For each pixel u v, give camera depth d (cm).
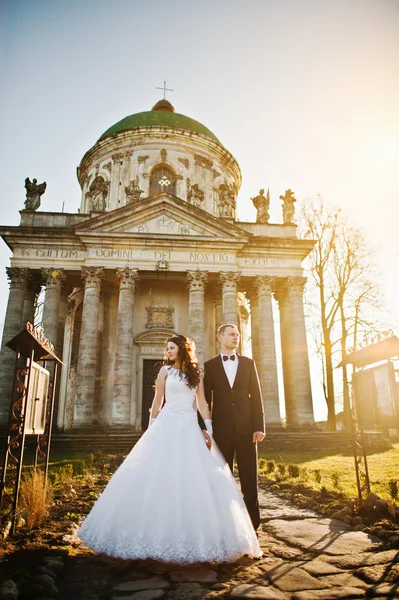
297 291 2817
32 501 643
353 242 3362
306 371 2661
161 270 2630
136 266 2622
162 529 431
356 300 3288
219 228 2762
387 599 362
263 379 2625
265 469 1363
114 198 3375
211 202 3516
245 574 431
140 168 3431
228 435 570
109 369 2734
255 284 2819
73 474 1192
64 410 2905
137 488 464
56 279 2592
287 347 2920
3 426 2242
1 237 2628
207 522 444
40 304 2978
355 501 716
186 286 2786
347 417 2739
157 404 541
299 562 466
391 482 769
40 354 766
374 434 2230
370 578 409
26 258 2609
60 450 1988
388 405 714
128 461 500
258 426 571
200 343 2531
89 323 2470
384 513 666
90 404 2364
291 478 1110
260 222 3012
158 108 4581
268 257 2858
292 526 634
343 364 860
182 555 420
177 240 2672
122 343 2475
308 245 2862
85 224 2636
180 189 3416
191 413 525
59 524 630
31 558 475
